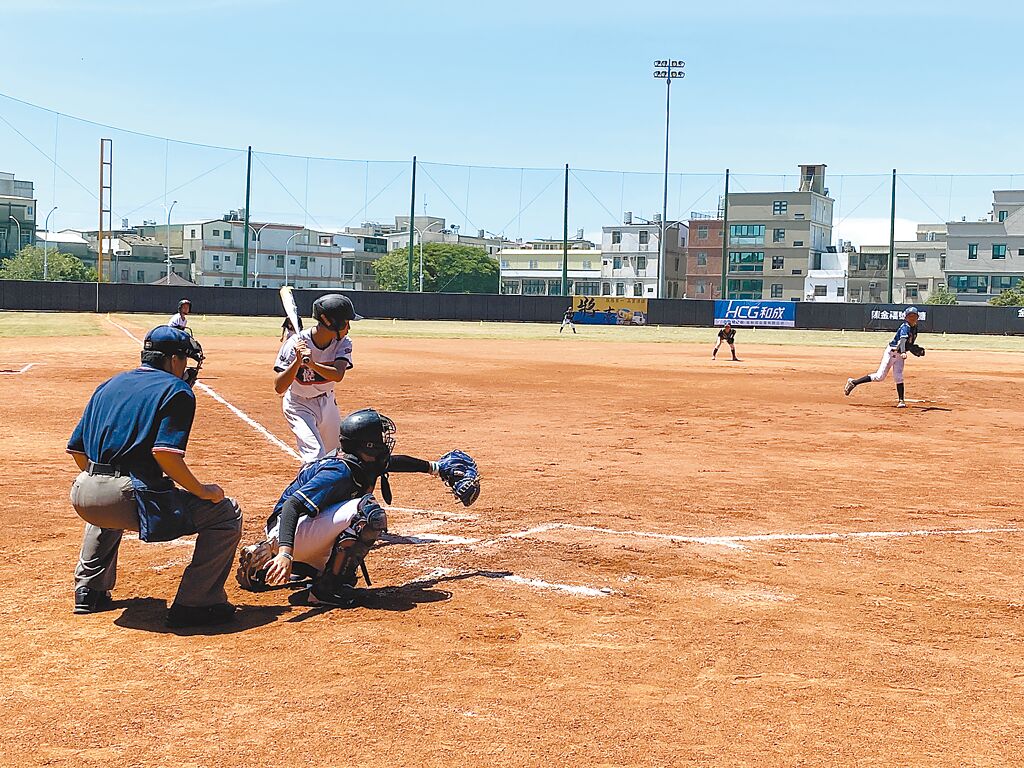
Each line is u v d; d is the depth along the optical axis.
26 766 3.67
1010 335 62.25
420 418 16.09
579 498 9.43
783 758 3.84
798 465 11.99
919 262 110.75
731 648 5.19
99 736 3.94
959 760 3.86
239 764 3.70
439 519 8.33
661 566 6.94
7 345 31.31
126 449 5.21
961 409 19.28
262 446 12.40
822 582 6.66
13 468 10.48
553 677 4.68
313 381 7.62
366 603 5.93
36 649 5.03
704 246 115.38
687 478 10.81
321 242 127.06
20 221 100.31
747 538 7.92
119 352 28.66
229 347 33.09
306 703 4.30
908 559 7.37
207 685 4.52
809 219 109.69
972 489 10.54
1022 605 6.20
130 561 6.84
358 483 6.13
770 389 22.83
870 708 4.39
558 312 66.25
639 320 65.56
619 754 3.84
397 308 65.06
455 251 118.81
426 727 4.05
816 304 64.19
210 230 116.75
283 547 5.62
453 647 5.11
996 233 104.88
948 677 4.84
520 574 6.64
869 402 20.34
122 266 115.06
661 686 4.60
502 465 11.41
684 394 21.25
